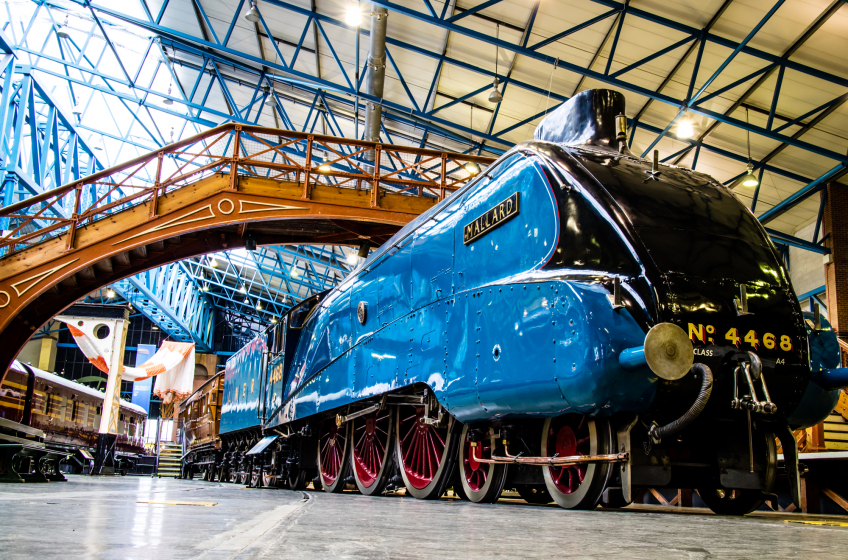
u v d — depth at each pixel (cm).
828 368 559
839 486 645
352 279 944
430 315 674
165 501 454
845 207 1778
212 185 1391
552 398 488
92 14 2123
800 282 2073
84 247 1366
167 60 2355
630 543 233
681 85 1602
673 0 1370
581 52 1598
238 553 176
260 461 1380
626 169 545
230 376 1841
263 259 3809
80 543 188
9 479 896
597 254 492
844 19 1283
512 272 559
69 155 2395
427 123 2117
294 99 2345
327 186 1400
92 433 2764
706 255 491
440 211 712
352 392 856
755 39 1404
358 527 279
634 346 452
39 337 4703
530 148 582
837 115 1530
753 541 246
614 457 460
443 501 635
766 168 1770
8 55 1916
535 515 394
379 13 1550
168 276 3591
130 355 4912
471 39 1666
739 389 468
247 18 1756
